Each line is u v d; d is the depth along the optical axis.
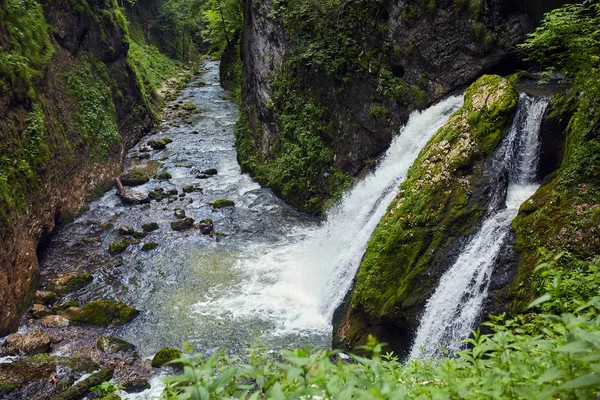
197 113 28.66
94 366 8.86
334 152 14.77
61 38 17.42
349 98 14.08
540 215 7.36
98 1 21.03
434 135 10.18
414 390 3.26
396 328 8.68
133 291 11.55
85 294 11.48
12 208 11.23
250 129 19.80
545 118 9.02
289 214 15.46
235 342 9.64
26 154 12.83
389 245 9.16
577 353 2.39
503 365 2.87
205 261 12.80
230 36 37.84
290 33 15.41
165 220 15.24
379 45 13.28
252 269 12.33
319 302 10.77
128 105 22.70
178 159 20.80
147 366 9.01
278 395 2.26
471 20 11.65
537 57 10.53
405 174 11.34
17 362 8.78
